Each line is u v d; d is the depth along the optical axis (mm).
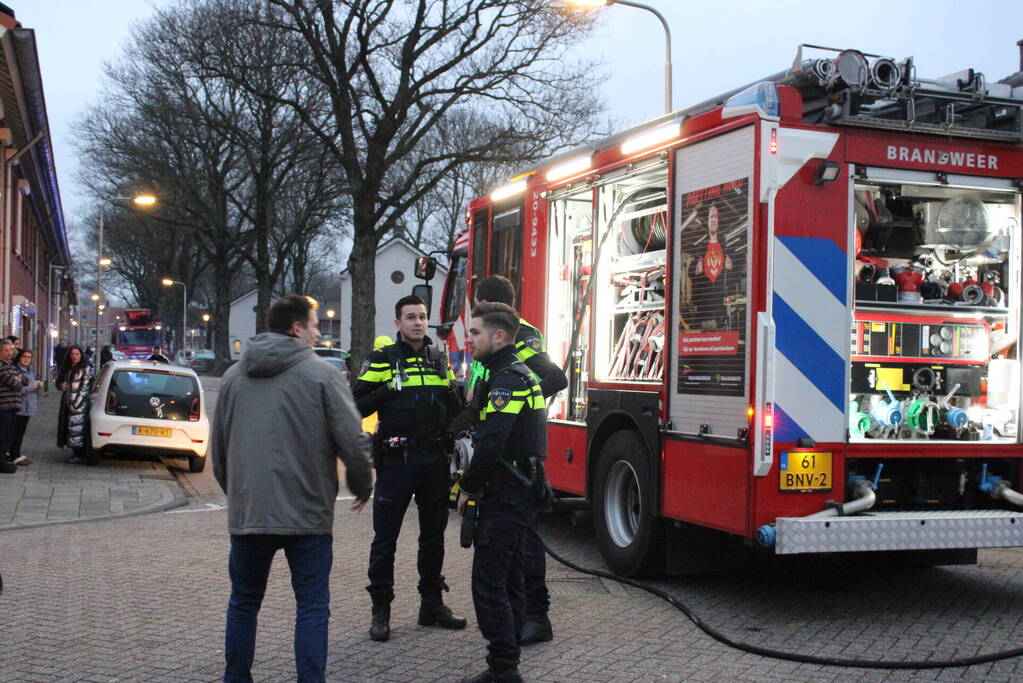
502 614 4863
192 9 30609
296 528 4324
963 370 6855
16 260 30219
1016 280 6938
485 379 5395
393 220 28891
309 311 4539
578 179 8328
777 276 6164
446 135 42594
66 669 5141
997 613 6539
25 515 10266
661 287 7297
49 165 31109
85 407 15102
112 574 7383
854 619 6348
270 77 31844
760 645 5719
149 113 38312
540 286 8984
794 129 6207
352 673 5117
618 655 5488
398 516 5793
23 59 18812
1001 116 6801
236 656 4367
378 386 5812
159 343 64625
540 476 5047
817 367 6270
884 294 6625
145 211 42625
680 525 6957
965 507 6855
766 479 6109
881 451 6422
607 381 7770
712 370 6477
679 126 6914
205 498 12383
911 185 6602
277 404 4367
